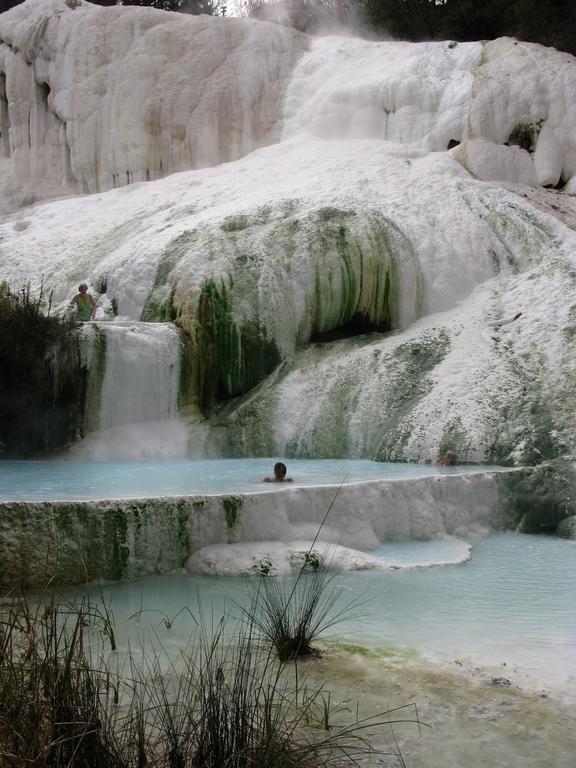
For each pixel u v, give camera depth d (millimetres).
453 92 18359
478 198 15586
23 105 21656
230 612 5195
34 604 5141
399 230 14008
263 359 12836
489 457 10031
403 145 17656
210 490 7648
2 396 11375
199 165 19625
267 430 11922
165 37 20359
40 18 21609
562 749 3344
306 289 13195
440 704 3791
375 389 11875
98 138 20328
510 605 5555
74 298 13383
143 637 4633
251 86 19953
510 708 3752
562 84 17625
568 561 7078
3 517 5543
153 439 11742
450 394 11117
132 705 3541
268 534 6734
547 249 14289
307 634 4816
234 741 3064
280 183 16391
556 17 23531
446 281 13945
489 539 8141
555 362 11086
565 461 9070
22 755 2857
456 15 24844
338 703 3789
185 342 12422
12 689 3164
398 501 7750
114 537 5961
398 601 5637
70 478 8891
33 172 21500
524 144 17703
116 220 16938
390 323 13609
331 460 11188
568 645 4676
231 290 12859
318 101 19469
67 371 11375
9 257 16406
